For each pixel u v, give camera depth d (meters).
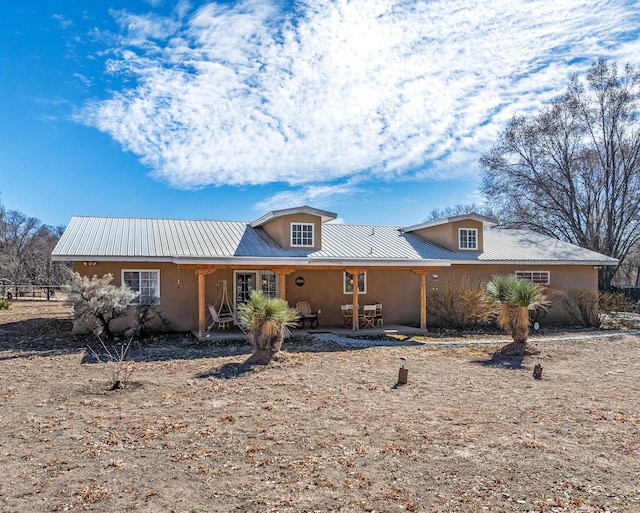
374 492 3.99
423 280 15.19
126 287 13.11
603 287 28.95
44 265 35.16
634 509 3.71
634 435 5.49
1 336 13.20
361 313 16.67
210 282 15.15
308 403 6.75
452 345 12.62
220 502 3.80
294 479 4.24
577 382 8.37
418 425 5.80
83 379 8.18
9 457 4.70
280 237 15.69
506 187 30.69
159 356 10.56
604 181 28.89
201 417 6.02
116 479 4.21
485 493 3.99
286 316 9.87
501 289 11.51
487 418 6.12
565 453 4.91
